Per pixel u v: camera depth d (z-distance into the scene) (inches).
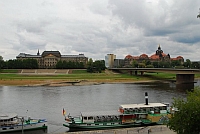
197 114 1611.7
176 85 7126.0
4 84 7268.7
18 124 2429.9
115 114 2623.0
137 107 2684.5
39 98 4621.1
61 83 7559.1
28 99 4495.6
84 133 2074.3
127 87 6638.8
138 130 2101.4
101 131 2114.9
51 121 2864.2
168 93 5157.5
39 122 2503.7
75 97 4739.2
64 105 3873.0
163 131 2105.1
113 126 2578.7
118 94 5123.0
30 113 3299.7
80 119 2689.5
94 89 6186.0
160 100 4207.7
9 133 2385.6
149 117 2642.7
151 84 7593.5
